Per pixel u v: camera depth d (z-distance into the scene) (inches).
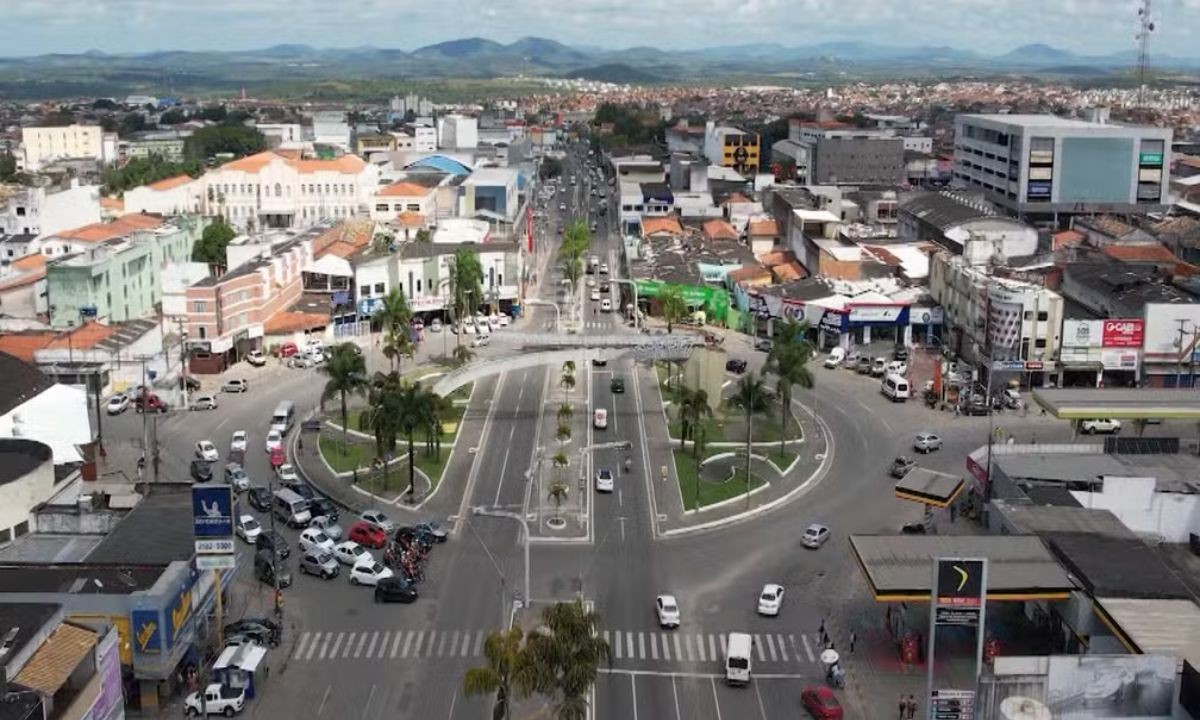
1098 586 3412.9
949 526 4574.3
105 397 6254.9
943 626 3154.5
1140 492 4271.7
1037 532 3873.0
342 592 3998.5
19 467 3978.8
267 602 3902.6
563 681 2930.6
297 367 6983.3
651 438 5684.1
